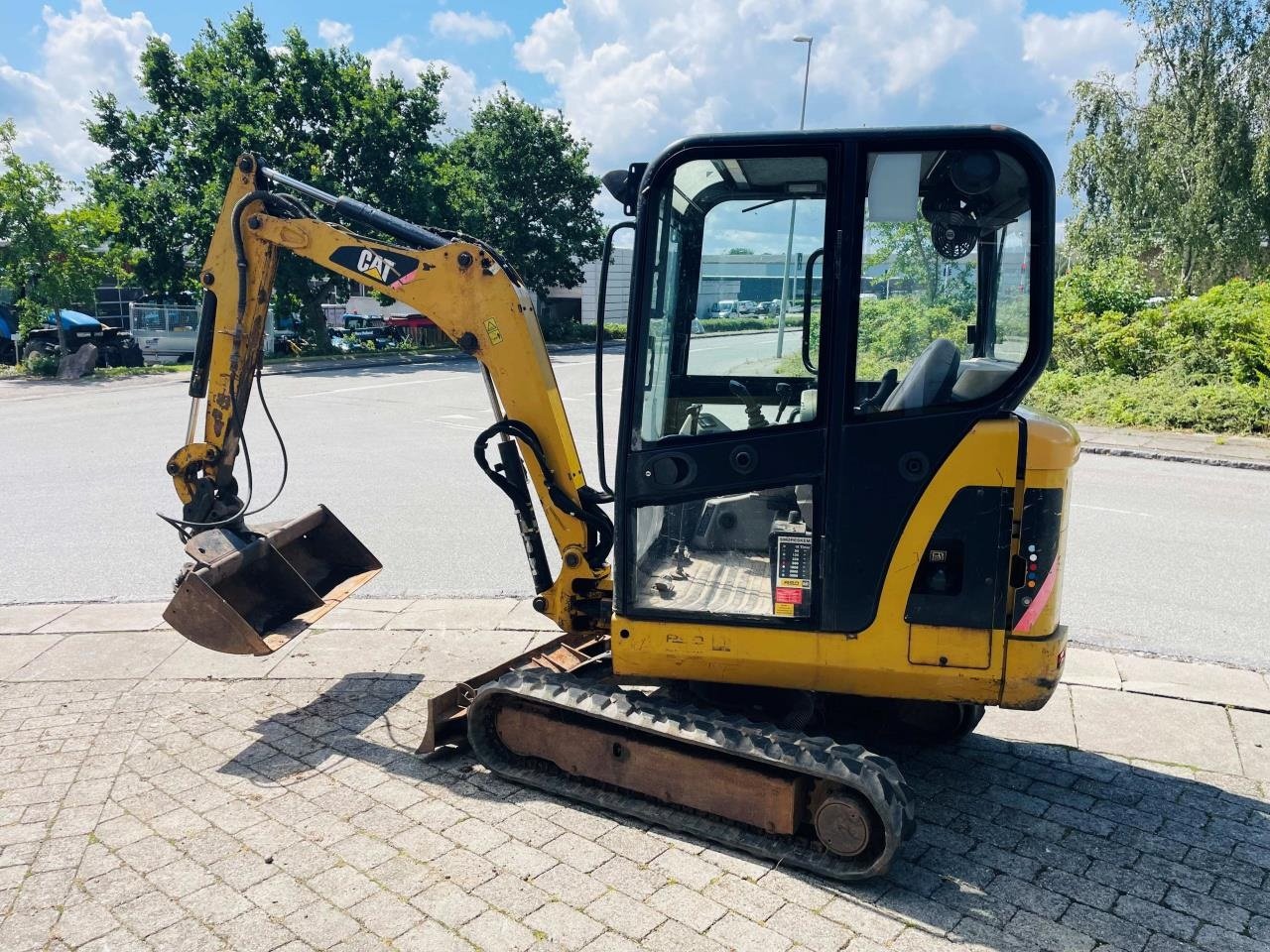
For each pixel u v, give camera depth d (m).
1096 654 5.50
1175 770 4.22
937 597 3.40
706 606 3.65
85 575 6.96
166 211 27.75
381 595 6.53
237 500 5.03
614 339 38.91
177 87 28.52
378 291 4.45
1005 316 3.41
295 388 19.48
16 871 3.39
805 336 3.58
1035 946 3.02
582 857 3.48
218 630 4.39
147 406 16.67
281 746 4.40
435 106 30.67
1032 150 3.21
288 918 3.12
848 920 3.13
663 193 3.51
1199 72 24.84
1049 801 3.94
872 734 4.34
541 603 4.38
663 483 3.61
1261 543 8.00
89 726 4.61
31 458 11.51
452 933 3.04
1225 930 3.12
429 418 14.85
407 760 4.26
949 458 3.34
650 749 3.68
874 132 3.31
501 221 37.41
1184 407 14.04
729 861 3.47
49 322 24.58
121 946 2.99
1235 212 24.22
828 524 3.45
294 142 28.33
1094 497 9.85
